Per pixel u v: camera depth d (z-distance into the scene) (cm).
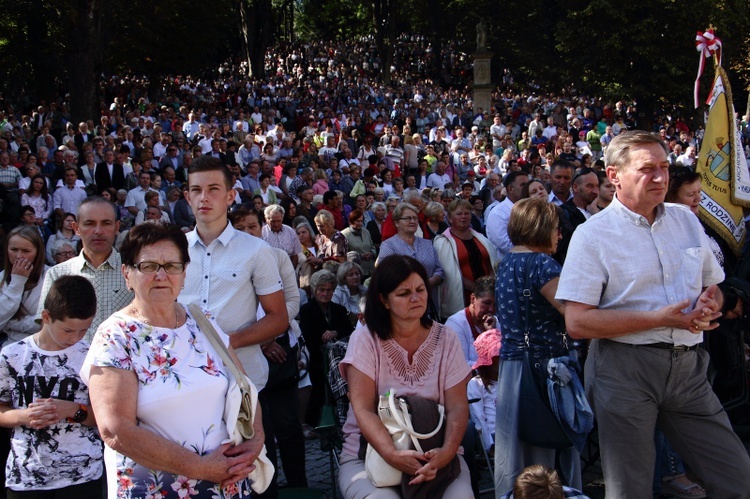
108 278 409
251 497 396
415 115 3216
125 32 2947
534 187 634
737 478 344
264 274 399
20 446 363
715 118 546
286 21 6638
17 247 457
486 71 3450
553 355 386
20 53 2628
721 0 3294
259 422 314
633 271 341
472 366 503
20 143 1658
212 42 3425
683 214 354
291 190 1577
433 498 343
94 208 403
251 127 2722
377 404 363
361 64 5241
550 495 335
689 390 344
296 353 491
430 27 4906
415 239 679
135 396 276
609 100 3531
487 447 500
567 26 3600
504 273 402
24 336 460
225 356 304
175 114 2475
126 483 279
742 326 466
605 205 602
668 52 3384
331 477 484
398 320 366
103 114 2258
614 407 341
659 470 466
